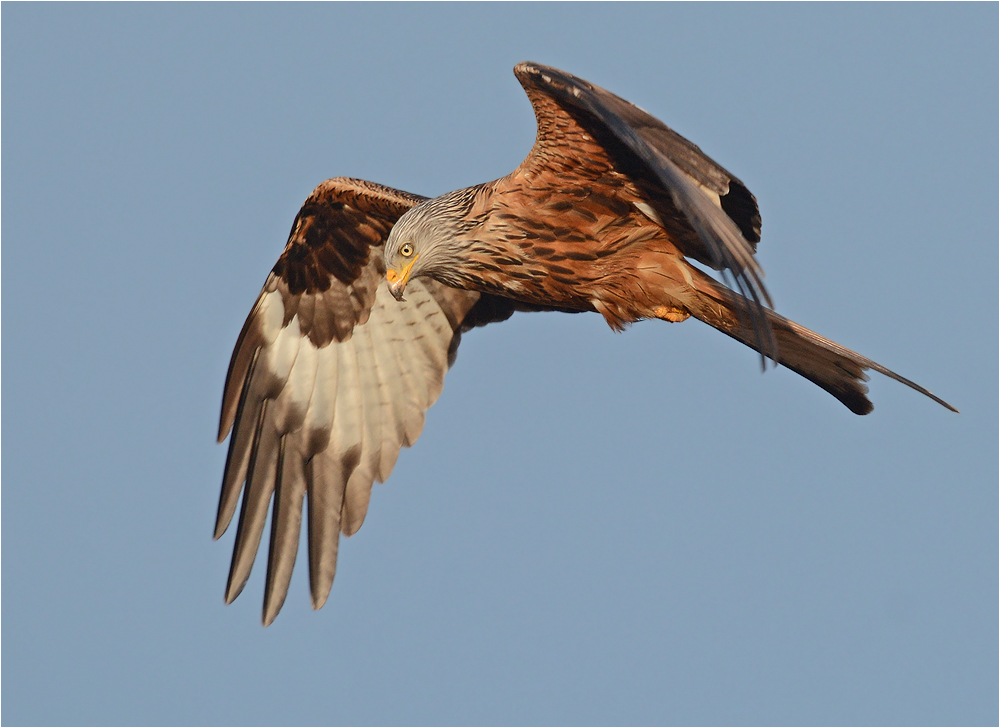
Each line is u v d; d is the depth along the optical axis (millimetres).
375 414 14562
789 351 12109
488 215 12438
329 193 13945
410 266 12773
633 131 10266
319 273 14539
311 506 14281
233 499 14188
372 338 14680
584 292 12641
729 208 11352
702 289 12180
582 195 12078
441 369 14672
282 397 14477
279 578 14047
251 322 14516
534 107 11438
